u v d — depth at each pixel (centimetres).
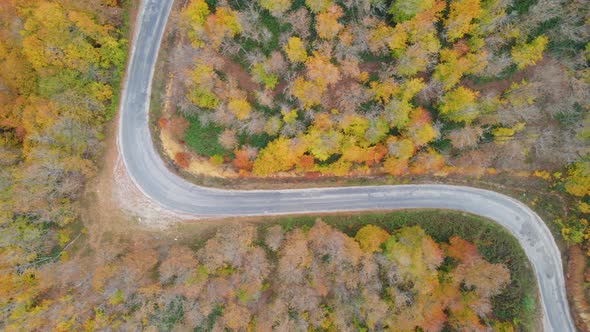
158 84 6594
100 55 6206
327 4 5788
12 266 6078
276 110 6328
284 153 6278
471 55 5894
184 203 6888
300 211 6975
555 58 6197
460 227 6894
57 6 5569
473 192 6969
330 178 6975
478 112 6094
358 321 6169
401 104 5975
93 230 6694
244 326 6306
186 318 6259
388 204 7019
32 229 6206
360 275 6125
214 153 6575
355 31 5888
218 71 6288
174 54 6431
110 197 6750
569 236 6775
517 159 6688
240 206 6969
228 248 6331
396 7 5744
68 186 6350
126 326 6106
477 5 5656
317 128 6150
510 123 6259
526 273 6812
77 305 6131
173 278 6325
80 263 6475
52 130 5931
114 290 6178
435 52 5866
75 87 6088
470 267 6338
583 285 6681
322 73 5916
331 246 6188
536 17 5819
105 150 6688
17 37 5738
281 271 6216
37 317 5969
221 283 6294
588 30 5866
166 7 6612
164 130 6638
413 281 6147
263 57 6109
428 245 6281
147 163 6769
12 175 5966
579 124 6175
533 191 6938
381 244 6488
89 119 6362
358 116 6034
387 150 6338
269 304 6344
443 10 5888
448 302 6262
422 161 6594
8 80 5966
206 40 6122
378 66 6228
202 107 6344
